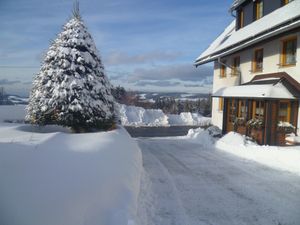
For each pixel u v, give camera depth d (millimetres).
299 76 11289
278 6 13531
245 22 16750
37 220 2803
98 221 3408
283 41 12523
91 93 9727
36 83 9844
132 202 4457
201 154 11398
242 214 5133
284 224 4734
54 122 9430
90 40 10258
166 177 7605
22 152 4406
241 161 9852
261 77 13945
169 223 4719
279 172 8227
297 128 11359
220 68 19641
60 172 3959
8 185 3162
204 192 6352
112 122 10531
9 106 21031
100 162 4969
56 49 9742
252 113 14000
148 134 24906
